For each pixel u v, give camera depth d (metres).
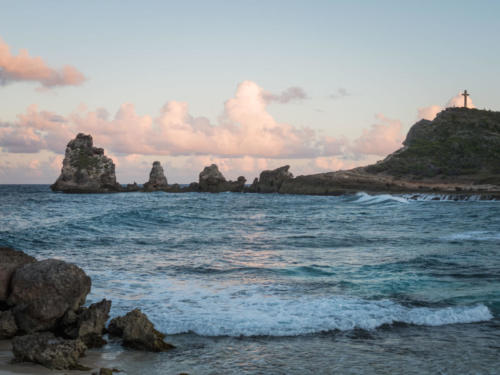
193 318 8.47
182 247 18.62
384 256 16.17
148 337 7.07
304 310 9.06
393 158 106.88
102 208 45.44
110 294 10.30
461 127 115.06
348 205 55.94
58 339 6.94
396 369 6.14
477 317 8.66
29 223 28.66
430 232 24.34
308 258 15.84
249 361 6.48
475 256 15.79
